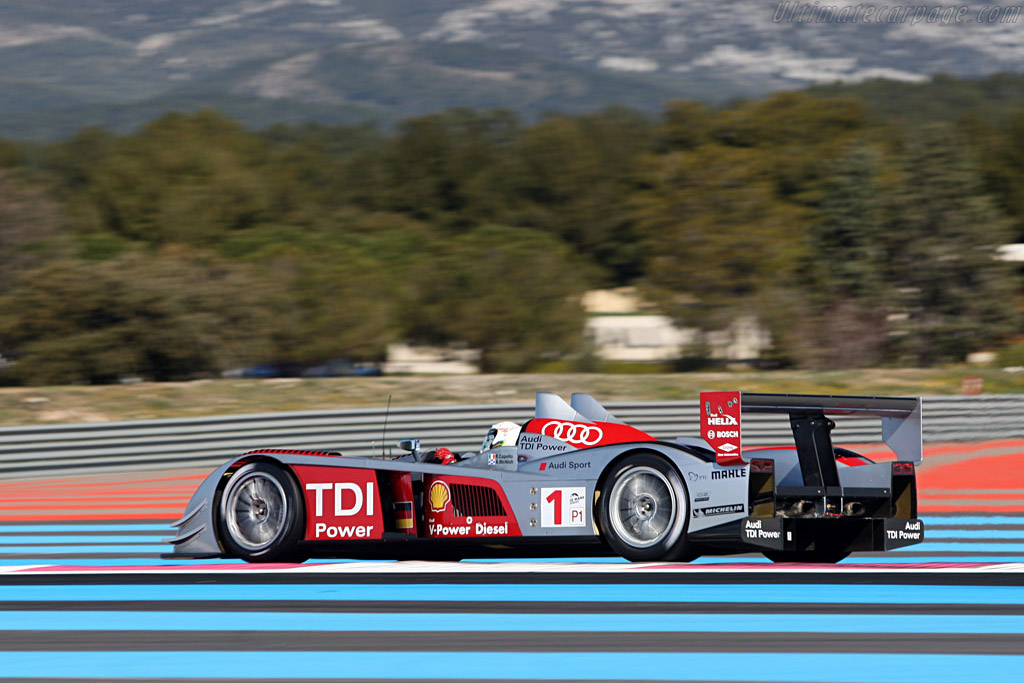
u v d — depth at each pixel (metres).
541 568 28.36
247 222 194.75
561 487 28.08
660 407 74.50
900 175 140.50
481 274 127.31
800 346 128.75
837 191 140.00
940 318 135.50
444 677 16.95
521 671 17.30
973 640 19.28
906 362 131.25
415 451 31.11
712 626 20.62
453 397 89.50
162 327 108.06
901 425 28.27
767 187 142.38
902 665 17.45
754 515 26.64
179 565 30.75
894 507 28.09
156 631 20.73
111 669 17.72
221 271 117.81
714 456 27.42
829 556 29.70
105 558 34.06
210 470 70.94
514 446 29.30
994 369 105.38
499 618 21.55
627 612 22.02
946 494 52.06
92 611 22.95
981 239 137.25
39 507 52.94
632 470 27.53
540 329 128.62
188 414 83.38
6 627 21.36
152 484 64.25
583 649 18.78
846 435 74.94
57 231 130.38
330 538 29.38
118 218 193.50
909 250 136.00
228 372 117.19
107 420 81.12
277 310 117.19
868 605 22.67
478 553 29.14
